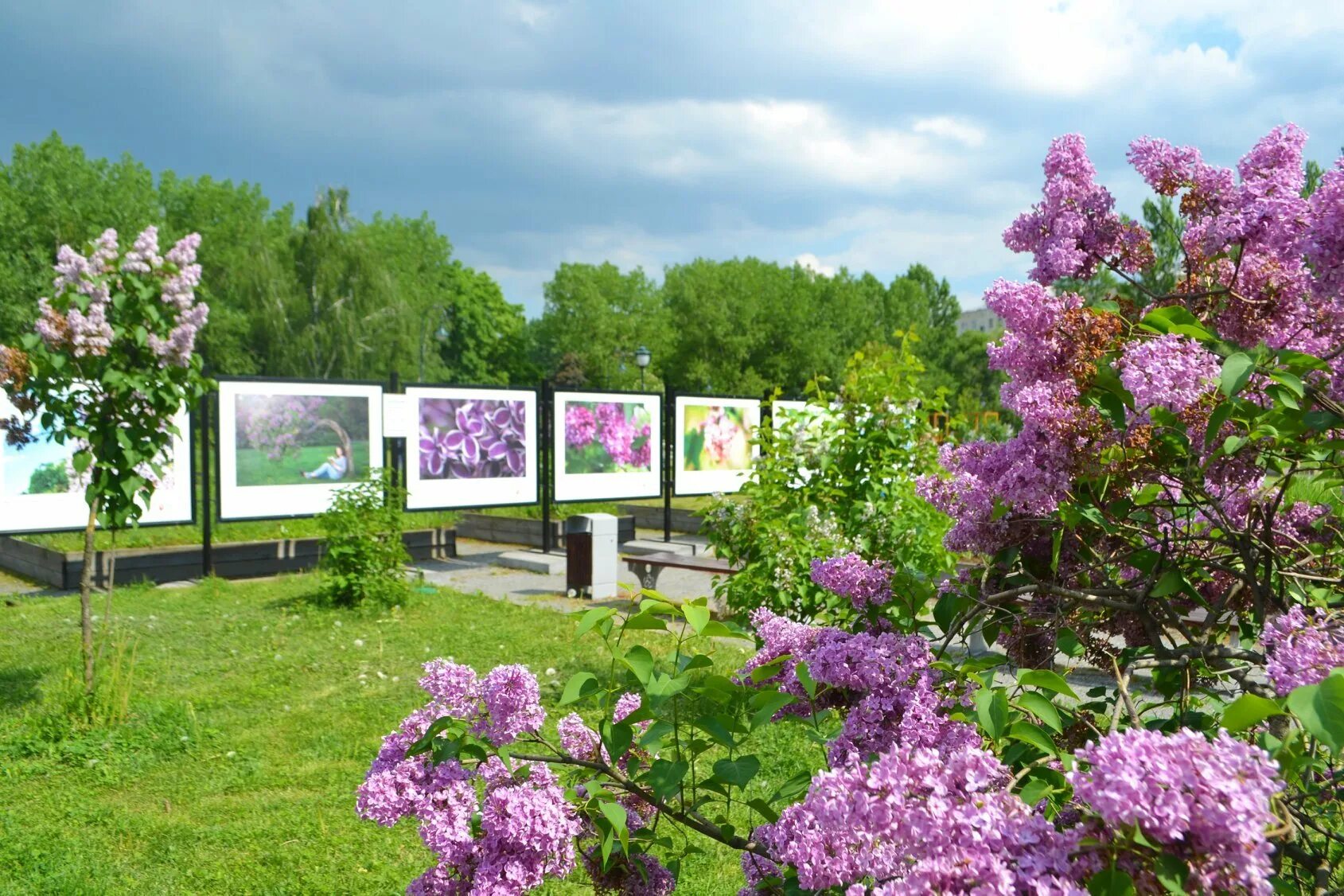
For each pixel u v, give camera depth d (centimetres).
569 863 207
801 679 179
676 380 5656
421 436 1398
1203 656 180
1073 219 209
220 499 1245
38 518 1123
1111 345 182
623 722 199
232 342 4341
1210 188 201
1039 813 124
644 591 191
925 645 183
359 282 4416
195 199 5281
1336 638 155
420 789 210
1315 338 191
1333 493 210
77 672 713
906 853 127
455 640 866
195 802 511
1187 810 104
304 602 1045
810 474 718
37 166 4381
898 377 676
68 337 641
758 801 197
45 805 503
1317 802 162
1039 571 209
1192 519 210
